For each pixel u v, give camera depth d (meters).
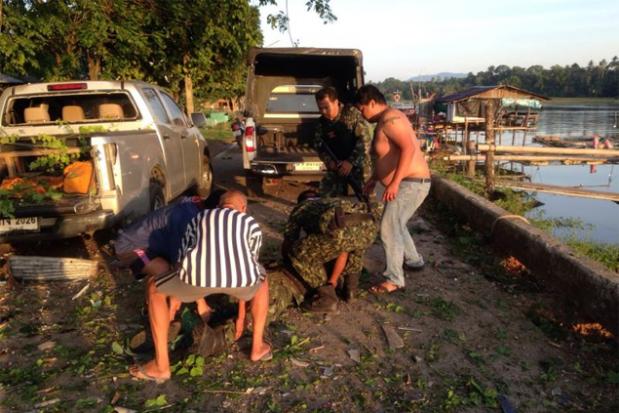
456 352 3.75
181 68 13.10
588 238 8.38
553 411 3.13
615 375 3.46
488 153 10.33
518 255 5.33
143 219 3.60
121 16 10.59
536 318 4.34
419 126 27.05
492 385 3.37
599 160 14.42
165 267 3.52
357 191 5.38
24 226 4.97
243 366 3.47
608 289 3.82
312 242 4.07
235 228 3.05
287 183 9.98
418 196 4.52
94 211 5.04
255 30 12.58
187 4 11.16
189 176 7.94
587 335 4.08
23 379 3.30
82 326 4.02
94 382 3.27
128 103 6.56
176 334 3.70
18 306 4.38
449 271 5.35
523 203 10.09
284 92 9.17
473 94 24.62
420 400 3.17
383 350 3.74
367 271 5.17
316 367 3.50
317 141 5.59
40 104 6.32
